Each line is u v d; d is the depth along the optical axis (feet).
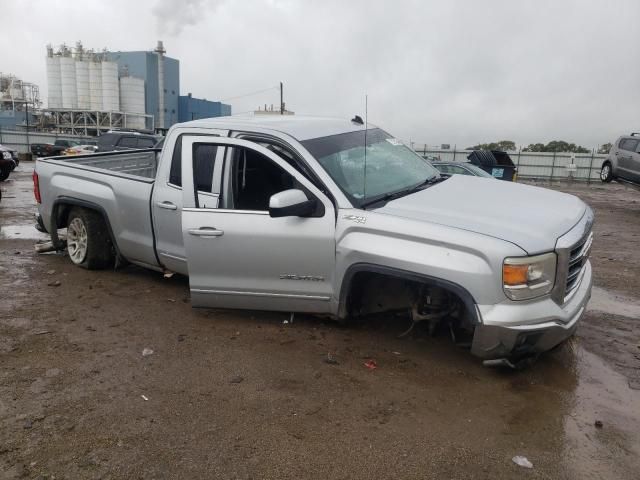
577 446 10.35
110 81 223.71
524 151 121.39
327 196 14.08
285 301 14.88
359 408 11.54
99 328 15.49
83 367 13.11
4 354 13.67
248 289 15.01
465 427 10.93
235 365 13.38
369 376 12.94
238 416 11.13
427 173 17.11
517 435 10.68
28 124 228.63
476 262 11.89
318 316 16.22
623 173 60.39
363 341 14.87
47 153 139.85
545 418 11.31
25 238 27.61
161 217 17.35
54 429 10.52
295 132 15.31
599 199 69.51
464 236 12.08
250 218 14.58
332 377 12.85
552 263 11.98
